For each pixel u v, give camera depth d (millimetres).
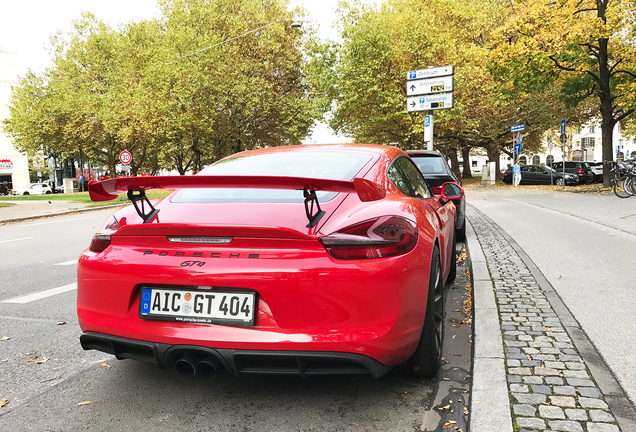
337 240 2102
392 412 2373
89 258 2463
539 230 8438
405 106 27406
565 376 2594
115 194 2377
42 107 33500
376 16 28234
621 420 2137
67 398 2607
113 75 34469
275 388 2684
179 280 2191
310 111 30375
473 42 31141
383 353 2123
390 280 2127
